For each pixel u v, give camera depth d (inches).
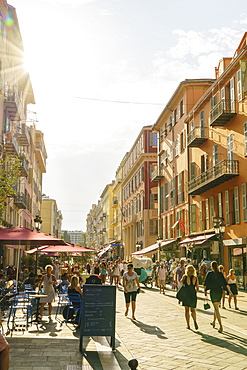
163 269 997.2
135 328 459.2
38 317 522.6
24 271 1211.9
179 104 1612.9
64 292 651.5
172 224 1683.1
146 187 2233.0
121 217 3088.1
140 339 393.4
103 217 4210.1
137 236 2438.5
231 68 1096.2
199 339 392.8
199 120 1376.7
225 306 693.3
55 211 4259.4
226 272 1123.3
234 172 1067.3
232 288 656.4
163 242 1646.2
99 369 279.7
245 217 1025.5
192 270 458.0
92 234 5900.6
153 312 608.4
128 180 2827.3
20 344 358.0
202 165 1357.0
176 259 1544.0
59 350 336.8
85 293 344.8
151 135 2269.9
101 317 343.9
